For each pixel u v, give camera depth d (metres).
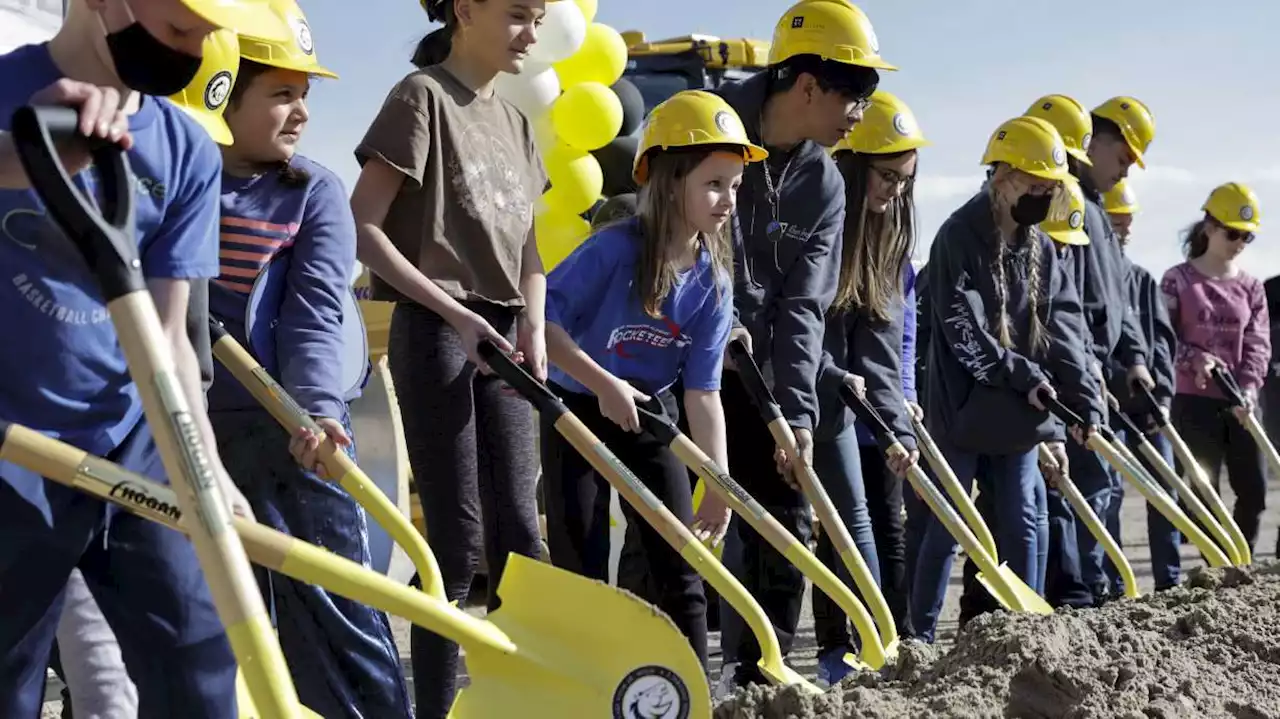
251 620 2.08
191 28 2.40
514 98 6.84
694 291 4.44
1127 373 7.68
